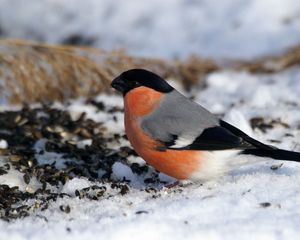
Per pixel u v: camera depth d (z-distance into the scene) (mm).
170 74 15742
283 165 9766
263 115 12641
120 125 12492
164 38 17062
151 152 9188
